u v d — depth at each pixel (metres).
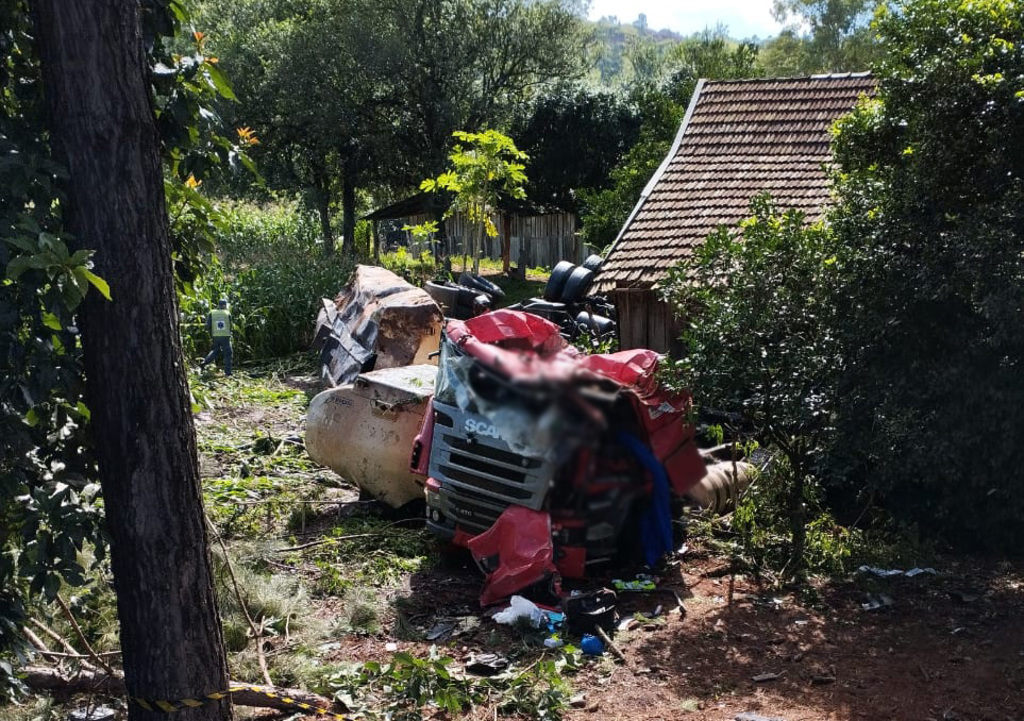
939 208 8.97
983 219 8.54
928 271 8.64
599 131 35.66
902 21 9.40
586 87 37.44
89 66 4.72
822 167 10.74
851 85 17.98
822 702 6.57
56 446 5.37
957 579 8.91
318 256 23.28
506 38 33.97
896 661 7.20
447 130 33.22
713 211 15.80
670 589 8.71
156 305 4.92
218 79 5.55
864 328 8.93
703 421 12.41
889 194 9.24
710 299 9.31
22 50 5.30
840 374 9.12
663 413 8.40
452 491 8.90
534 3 34.88
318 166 34.34
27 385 4.70
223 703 5.21
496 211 34.94
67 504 5.08
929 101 8.83
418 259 33.44
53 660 6.92
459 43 32.66
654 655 7.41
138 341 4.87
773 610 8.24
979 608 8.19
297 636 7.71
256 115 32.28
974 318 8.83
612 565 9.03
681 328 14.67
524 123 35.88
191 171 5.66
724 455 11.55
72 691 6.71
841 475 10.34
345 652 7.53
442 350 9.43
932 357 9.01
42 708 6.34
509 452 8.45
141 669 5.08
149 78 4.99
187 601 5.07
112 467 4.96
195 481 5.13
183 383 5.09
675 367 8.91
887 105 9.53
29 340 4.72
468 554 9.49
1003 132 8.41
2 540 5.41
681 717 6.46
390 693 6.79
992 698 6.54
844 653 7.37
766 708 6.51
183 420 5.05
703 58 45.56
